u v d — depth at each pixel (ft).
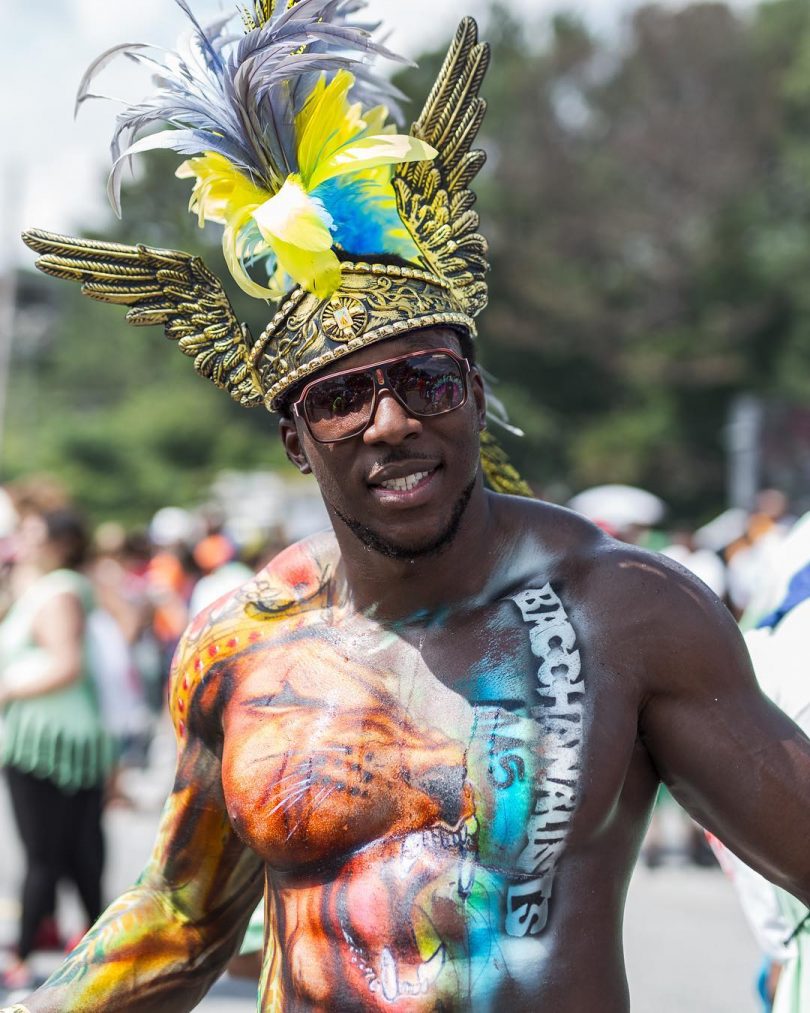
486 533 8.29
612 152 174.40
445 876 7.55
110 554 51.42
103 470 202.18
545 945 7.43
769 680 11.46
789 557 12.05
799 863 7.62
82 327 272.31
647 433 168.45
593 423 175.42
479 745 7.69
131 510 198.18
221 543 42.47
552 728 7.65
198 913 9.08
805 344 169.78
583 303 169.78
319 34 8.35
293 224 8.02
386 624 8.25
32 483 26.45
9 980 22.98
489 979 7.41
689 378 169.37
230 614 8.75
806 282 169.48
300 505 82.33
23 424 263.90
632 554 8.04
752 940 26.23
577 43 178.81
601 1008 7.46
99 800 23.70
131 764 48.52
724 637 7.75
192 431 203.92
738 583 36.96
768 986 13.10
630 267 176.14
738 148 172.86
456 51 8.65
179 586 50.83
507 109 178.91
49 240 8.68
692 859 33.99
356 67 8.75
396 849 7.70
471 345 8.50
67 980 8.83
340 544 8.36
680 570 7.98
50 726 23.04
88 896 23.62
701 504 171.32
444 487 7.93
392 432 7.79
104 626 27.25
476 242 8.73
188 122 8.71
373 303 7.97
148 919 8.98
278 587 8.77
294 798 7.91
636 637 7.75
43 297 286.25
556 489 171.63
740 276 170.91
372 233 8.21
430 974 7.48
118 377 263.90
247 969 14.05
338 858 7.83
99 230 130.00
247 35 8.35
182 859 9.00
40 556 23.66
